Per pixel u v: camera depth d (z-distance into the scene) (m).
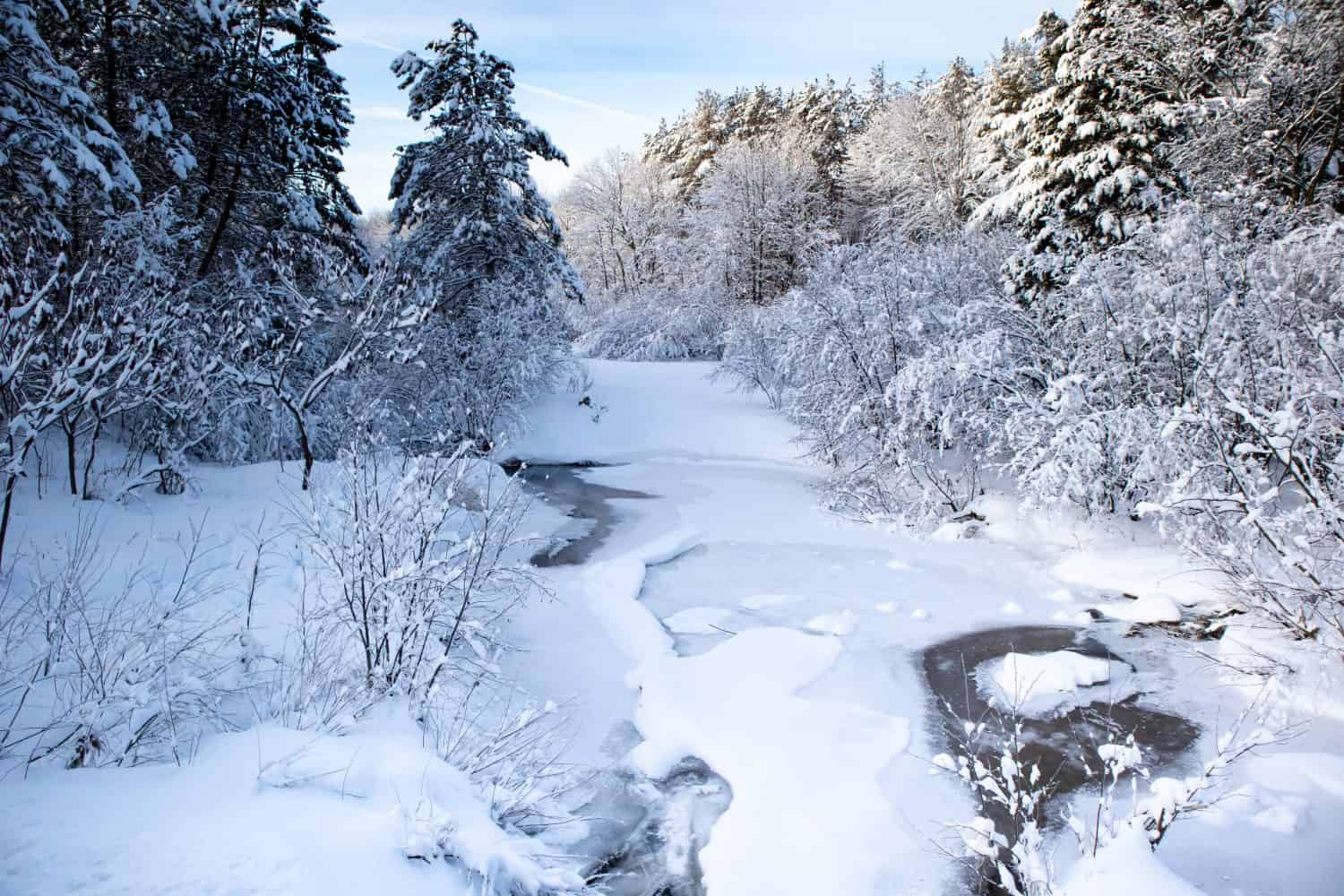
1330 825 4.18
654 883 4.09
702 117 47.22
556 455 17.45
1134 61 14.35
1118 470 9.27
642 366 24.84
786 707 5.90
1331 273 8.17
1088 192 14.13
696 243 36.44
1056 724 5.60
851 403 12.55
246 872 2.65
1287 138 13.61
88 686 3.98
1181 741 5.28
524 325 18.31
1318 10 12.85
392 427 14.34
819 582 8.91
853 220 37.94
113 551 6.33
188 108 15.38
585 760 5.25
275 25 16.02
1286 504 8.06
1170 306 8.84
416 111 19.58
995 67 24.89
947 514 11.19
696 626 7.64
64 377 5.68
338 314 12.31
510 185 20.30
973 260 15.23
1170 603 7.54
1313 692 5.45
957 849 4.22
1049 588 8.54
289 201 16.77
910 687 6.26
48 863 2.55
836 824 4.46
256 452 12.78
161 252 11.55
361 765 3.69
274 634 5.41
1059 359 10.18
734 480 14.73
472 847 3.11
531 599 7.97
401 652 4.78
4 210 8.68
